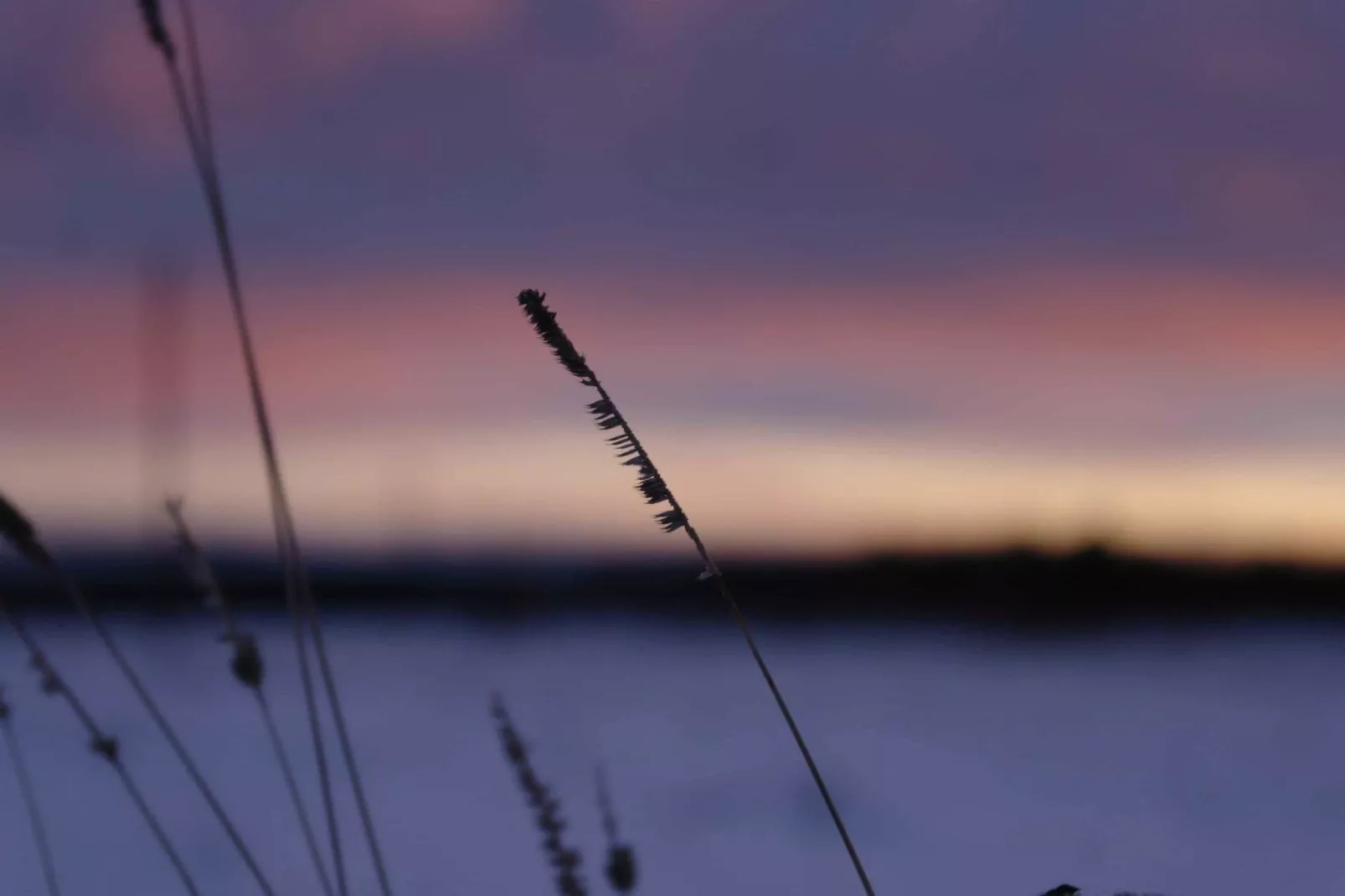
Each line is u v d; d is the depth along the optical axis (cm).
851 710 1150
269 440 178
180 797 637
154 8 165
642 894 522
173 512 175
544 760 858
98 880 481
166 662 689
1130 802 706
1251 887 500
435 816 624
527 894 489
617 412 130
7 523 182
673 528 131
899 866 566
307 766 735
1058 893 144
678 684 1322
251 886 465
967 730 1030
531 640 1662
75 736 749
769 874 557
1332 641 1544
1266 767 815
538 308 128
